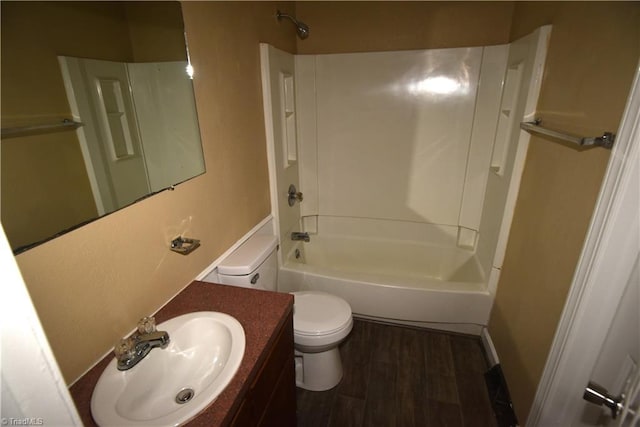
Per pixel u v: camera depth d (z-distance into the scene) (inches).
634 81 31.7
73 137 33.2
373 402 67.4
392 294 81.3
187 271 51.3
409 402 67.3
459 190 96.4
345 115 97.7
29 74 29.0
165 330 39.9
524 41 68.1
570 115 48.1
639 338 28.1
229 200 62.7
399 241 106.5
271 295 48.0
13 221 28.0
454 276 101.0
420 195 100.1
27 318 14.2
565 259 45.4
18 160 28.2
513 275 66.6
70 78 32.8
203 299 47.5
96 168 35.7
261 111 74.4
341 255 110.8
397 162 98.7
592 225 36.9
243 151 67.1
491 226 82.6
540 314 52.0
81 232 33.9
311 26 94.0
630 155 32.0
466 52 85.0
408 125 94.6
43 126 30.3
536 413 48.8
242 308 45.3
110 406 30.5
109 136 37.3
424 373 74.2
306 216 109.7
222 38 57.1
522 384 57.0
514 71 75.3
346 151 101.0
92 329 36.1
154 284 44.6
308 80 96.1
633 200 32.5
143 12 40.9
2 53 26.8
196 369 39.4
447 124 91.8
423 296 79.9
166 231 46.4
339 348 81.8
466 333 84.4
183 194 49.5
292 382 51.6
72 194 33.1
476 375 73.5
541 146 58.5
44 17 30.2
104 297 37.2
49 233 30.8
